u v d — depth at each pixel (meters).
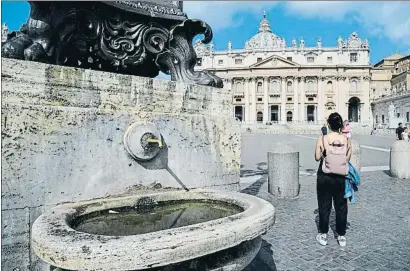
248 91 80.12
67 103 2.40
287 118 78.88
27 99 2.22
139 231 1.99
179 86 3.01
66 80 2.40
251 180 8.68
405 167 8.79
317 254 3.69
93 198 2.46
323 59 79.56
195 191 2.83
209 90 3.26
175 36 3.34
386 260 3.51
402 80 62.28
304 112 78.31
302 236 4.29
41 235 1.61
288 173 6.64
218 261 1.77
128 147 2.59
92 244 1.49
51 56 2.58
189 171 3.00
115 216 2.33
